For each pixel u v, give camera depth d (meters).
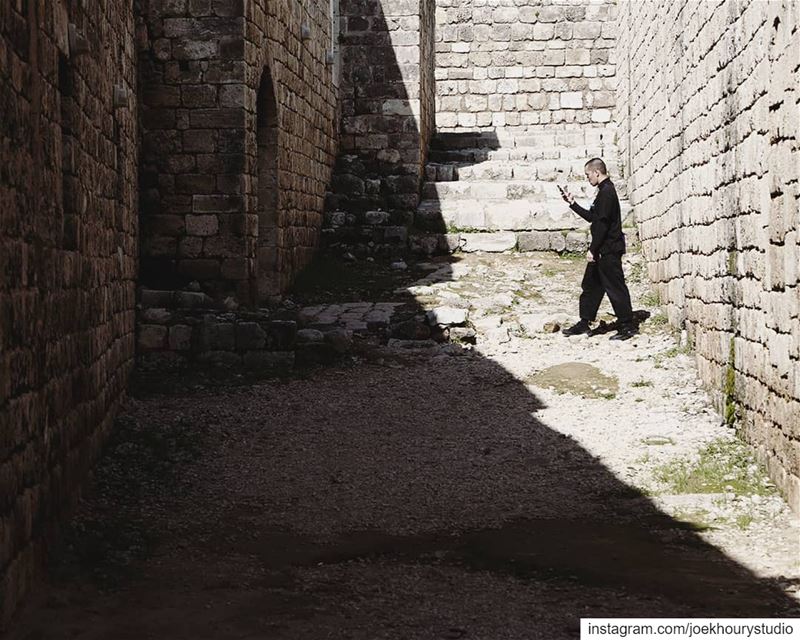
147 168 13.31
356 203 18.56
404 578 6.07
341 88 19.88
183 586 5.95
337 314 13.87
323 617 5.47
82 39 7.41
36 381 5.93
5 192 5.24
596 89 23.88
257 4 13.80
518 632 5.23
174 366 11.73
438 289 15.42
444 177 20.20
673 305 12.98
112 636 5.18
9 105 5.34
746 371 8.73
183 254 13.36
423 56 20.53
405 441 9.23
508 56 24.00
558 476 8.22
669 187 13.27
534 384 11.12
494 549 6.58
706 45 10.40
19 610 5.39
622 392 10.77
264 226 14.79
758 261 8.20
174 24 13.16
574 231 17.70
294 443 9.20
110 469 8.30
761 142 8.02
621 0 20.12
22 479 5.54
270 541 6.80
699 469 8.18
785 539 6.66
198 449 8.97
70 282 7.16
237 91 13.21
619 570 6.15
